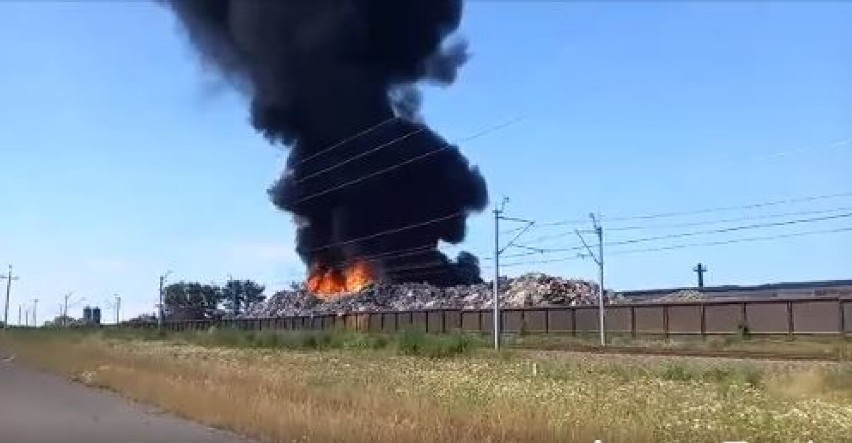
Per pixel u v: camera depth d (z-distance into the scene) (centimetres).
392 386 2575
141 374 3231
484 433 1505
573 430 1445
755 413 1777
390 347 6072
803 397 2292
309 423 1647
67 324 14975
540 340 6762
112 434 1788
